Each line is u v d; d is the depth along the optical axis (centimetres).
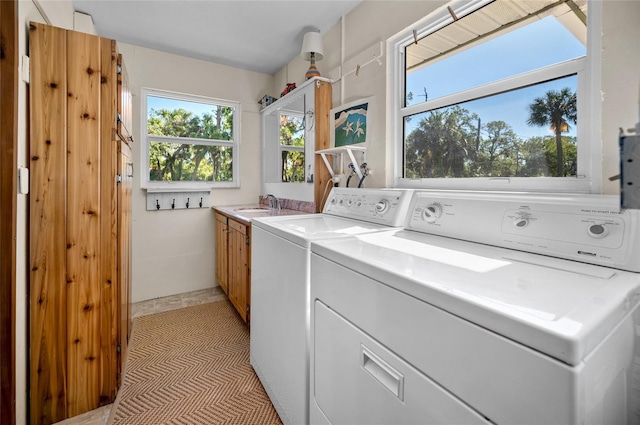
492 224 108
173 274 312
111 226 157
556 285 67
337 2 218
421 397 69
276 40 274
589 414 47
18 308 128
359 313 89
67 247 147
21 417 132
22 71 127
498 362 54
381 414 81
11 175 114
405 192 152
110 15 234
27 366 139
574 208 89
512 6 139
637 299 65
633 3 101
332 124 245
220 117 337
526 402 50
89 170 150
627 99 103
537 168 131
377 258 90
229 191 341
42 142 139
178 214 313
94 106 150
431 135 180
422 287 68
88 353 152
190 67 311
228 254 278
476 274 75
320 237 120
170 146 312
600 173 110
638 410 66
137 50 286
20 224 129
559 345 46
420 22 176
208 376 181
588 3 113
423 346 69
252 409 155
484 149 152
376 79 206
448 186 167
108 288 157
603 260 80
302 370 122
